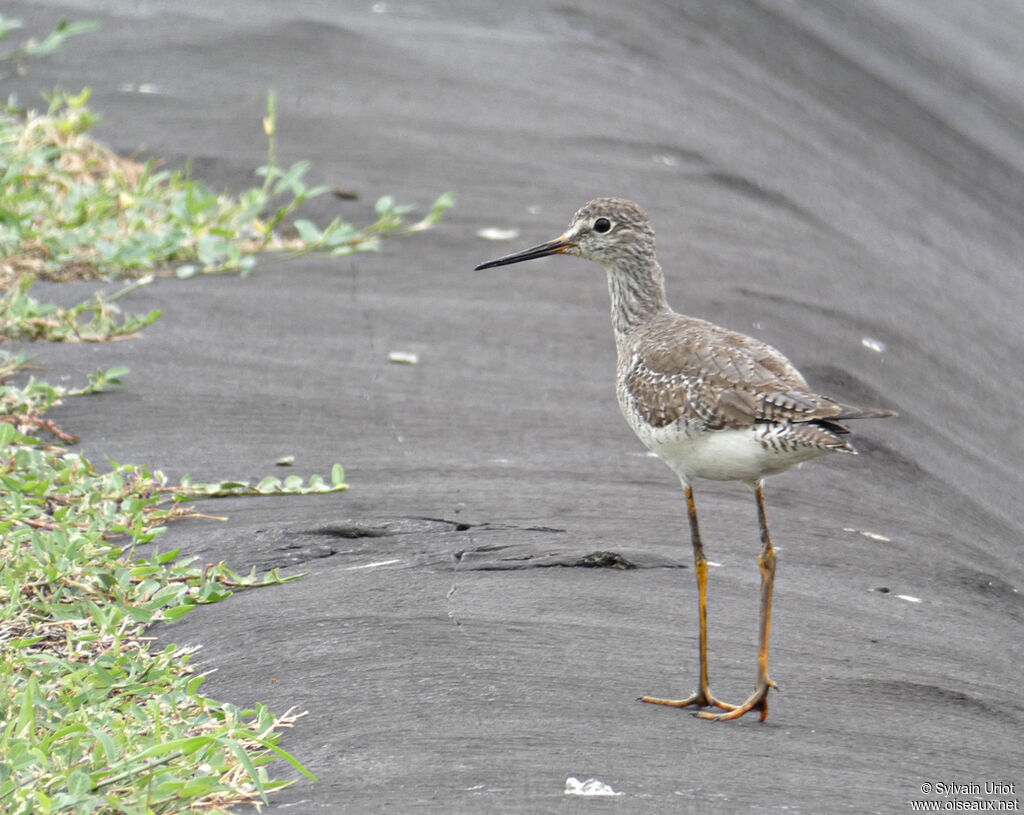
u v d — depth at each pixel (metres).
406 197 17.23
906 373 14.78
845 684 8.32
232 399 11.92
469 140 19.23
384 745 7.21
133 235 14.48
